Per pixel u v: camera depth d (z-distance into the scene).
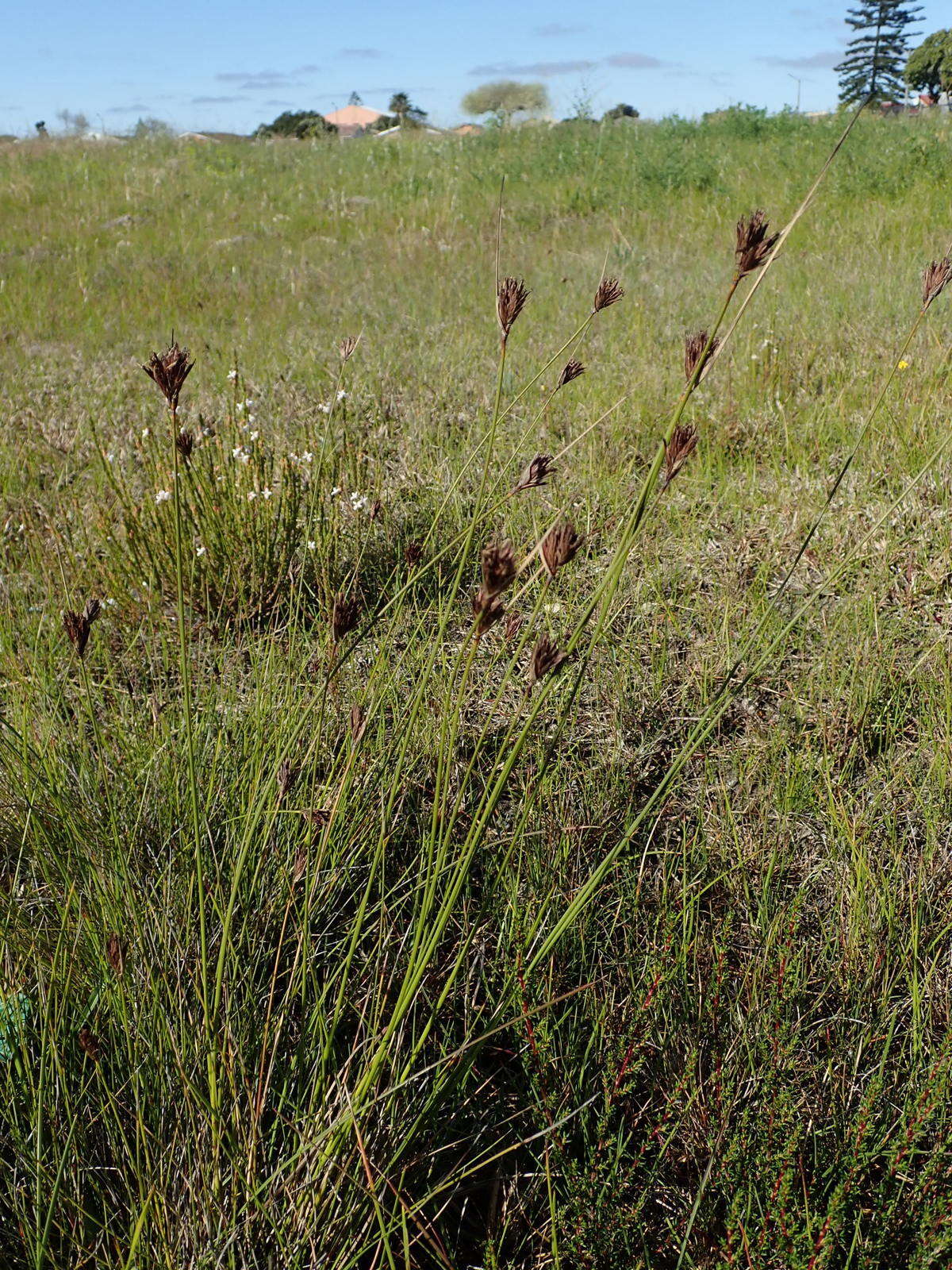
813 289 7.34
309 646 2.98
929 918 2.16
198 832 1.72
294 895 2.05
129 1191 1.55
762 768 2.65
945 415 4.31
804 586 3.44
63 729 2.56
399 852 2.39
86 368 6.78
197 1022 1.73
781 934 2.10
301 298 8.91
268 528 3.53
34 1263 1.45
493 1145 1.68
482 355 6.41
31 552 3.75
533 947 1.98
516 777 2.61
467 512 3.92
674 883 2.32
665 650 3.07
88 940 1.96
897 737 2.80
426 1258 1.64
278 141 17.59
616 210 11.63
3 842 2.25
